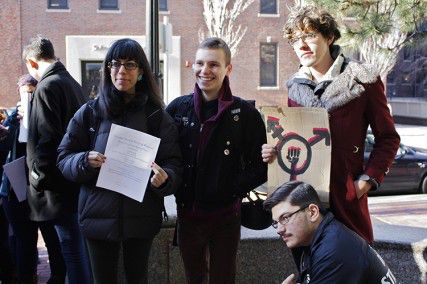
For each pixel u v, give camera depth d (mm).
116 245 3334
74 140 3311
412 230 4465
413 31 7574
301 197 2607
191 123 3391
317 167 3057
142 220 3248
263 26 26594
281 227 2639
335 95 3043
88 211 3242
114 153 3211
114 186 3193
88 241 3324
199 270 3557
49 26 24750
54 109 3777
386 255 4195
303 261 2707
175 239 3656
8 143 4547
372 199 10602
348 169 3096
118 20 25109
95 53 24953
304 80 3191
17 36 24547
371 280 2506
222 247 3461
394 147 3111
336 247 2506
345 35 6930
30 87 4277
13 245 4961
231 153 3357
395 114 36125
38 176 3783
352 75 3027
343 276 2469
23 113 4262
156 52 6344
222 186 3359
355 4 6941
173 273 4379
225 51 3330
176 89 25656
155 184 3166
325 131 3035
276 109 3125
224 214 3428
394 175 11766
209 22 25250
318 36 3064
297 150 3092
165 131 3305
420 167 11914
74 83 4012
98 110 3285
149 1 6301
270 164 3146
